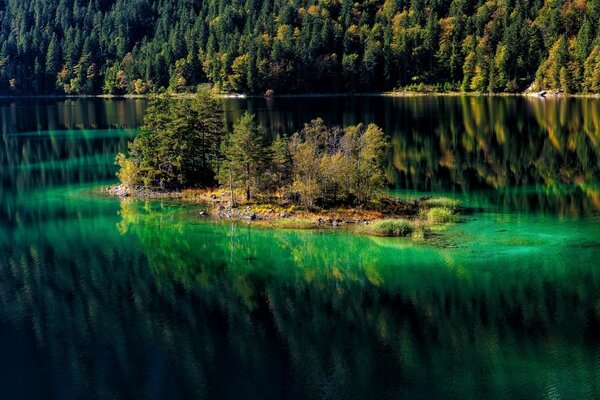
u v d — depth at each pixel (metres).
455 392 32.38
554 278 45.72
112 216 64.62
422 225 58.28
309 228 58.16
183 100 78.81
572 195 69.69
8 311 42.59
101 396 32.78
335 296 43.88
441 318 40.09
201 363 35.53
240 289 45.56
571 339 37.12
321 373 34.28
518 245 52.56
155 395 32.72
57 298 44.59
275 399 32.12
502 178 78.75
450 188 73.81
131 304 43.44
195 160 76.75
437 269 47.84
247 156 64.62
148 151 77.00
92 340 38.47
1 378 34.56
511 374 33.81
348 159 64.19
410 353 36.09
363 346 37.00
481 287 44.47
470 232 56.16
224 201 67.62
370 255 51.00
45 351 37.28
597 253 50.50
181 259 51.78
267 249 53.34
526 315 40.19
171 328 39.75
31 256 53.12
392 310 41.44
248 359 35.88
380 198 66.31
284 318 40.81
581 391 32.16
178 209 66.38
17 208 68.69
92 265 50.88
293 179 64.94
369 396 32.22
